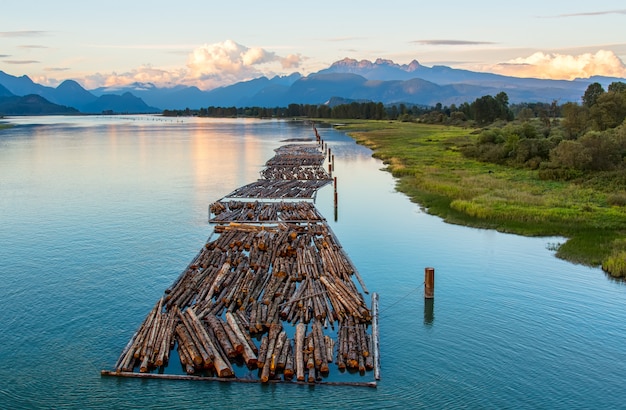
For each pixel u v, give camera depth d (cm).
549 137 7219
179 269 2934
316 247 3269
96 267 2964
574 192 4681
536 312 2406
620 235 3469
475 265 3016
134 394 1783
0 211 4297
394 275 2883
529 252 3219
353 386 1820
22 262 3042
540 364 1977
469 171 6134
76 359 1997
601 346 2106
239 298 2347
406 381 1859
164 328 2086
